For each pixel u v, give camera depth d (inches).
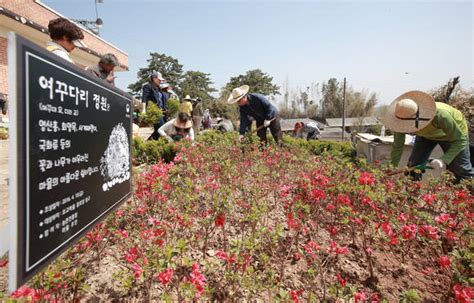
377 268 78.7
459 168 137.6
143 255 61.0
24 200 34.2
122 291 62.6
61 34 105.0
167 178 99.3
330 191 92.0
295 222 78.6
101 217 57.4
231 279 59.2
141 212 86.8
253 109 213.2
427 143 155.5
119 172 68.1
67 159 44.1
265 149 171.2
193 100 314.2
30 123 35.2
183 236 80.7
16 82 32.7
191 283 52.2
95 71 130.2
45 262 38.4
